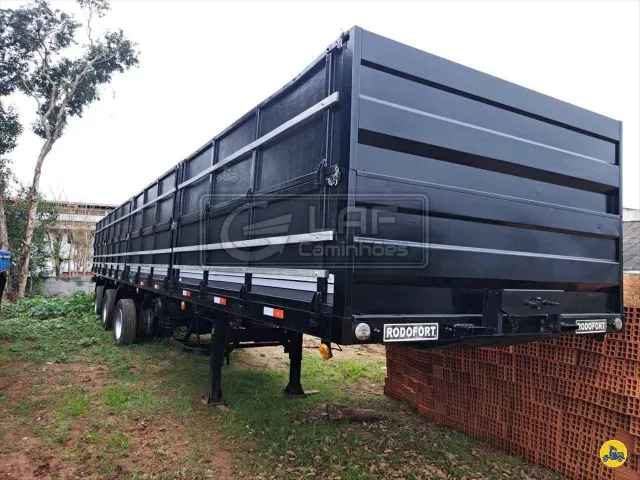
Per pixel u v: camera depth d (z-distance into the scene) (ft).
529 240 9.14
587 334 9.89
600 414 10.50
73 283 59.26
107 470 10.49
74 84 56.85
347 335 6.73
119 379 17.70
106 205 77.10
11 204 57.06
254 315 10.05
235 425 13.35
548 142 9.62
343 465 11.26
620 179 10.80
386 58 7.44
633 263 32.94
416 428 14.28
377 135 7.29
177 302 19.16
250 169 10.98
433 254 7.75
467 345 9.12
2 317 33.09
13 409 14.08
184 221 15.49
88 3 56.95
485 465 11.69
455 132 8.20
